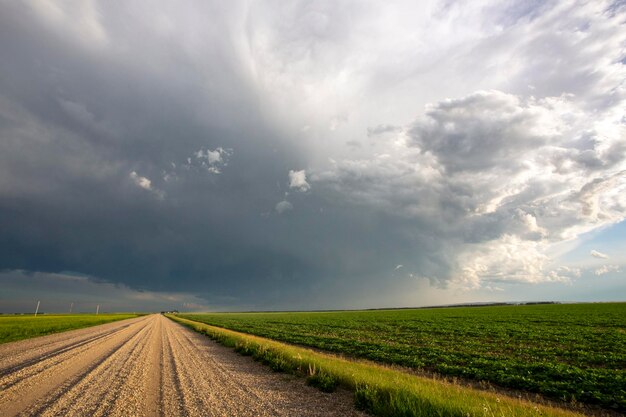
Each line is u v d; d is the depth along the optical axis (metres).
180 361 17.58
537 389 14.09
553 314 70.56
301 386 12.07
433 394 9.52
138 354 19.75
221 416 8.46
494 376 16.05
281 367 15.20
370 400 9.47
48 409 8.75
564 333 36.38
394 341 32.00
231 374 14.19
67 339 29.42
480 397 9.87
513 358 21.77
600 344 27.81
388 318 77.75
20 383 11.73
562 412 8.94
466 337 35.12
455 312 100.06
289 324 63.03
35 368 14.76
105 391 10.70
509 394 13.76
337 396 10.69
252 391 11.16
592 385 14.12
